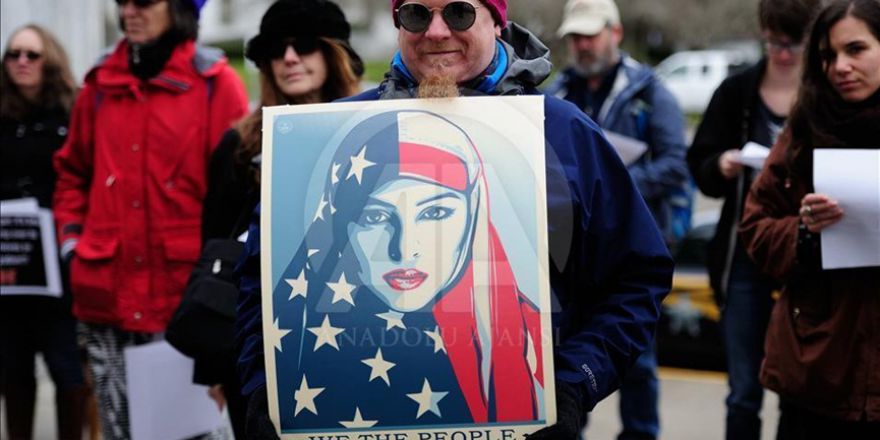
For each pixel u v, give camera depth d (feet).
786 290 14.75
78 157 19.29
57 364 22.45
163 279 18.37
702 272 31.78
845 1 14.38
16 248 21.91
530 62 10.79
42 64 22.47
